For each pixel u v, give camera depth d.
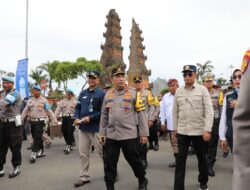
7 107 7.46
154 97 8.70
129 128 5.54
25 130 14.63
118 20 65.38
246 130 1.22
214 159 7.36
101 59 63.97
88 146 6.70
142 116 5.64
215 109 7.72
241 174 1.20
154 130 10.88
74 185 6.51
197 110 5.59
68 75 60.03
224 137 6.09
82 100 6.73
